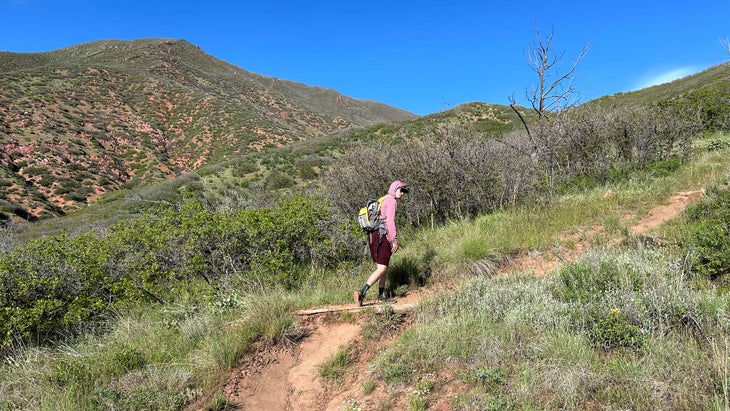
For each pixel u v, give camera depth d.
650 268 4.61
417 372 3.96
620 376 3.18
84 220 24.39
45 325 5.69
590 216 7.72
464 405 3.37
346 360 4.53
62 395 4.03
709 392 2.85
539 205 8.80
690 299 3.83
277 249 6.95
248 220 7.15
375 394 3.88
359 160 10.28
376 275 5.45
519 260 6.53
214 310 5.63
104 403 3.85
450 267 6.38
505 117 37.44
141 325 5.59
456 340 4.19
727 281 4.34
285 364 4.70
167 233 7.49
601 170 10.32
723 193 6.61
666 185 8.80
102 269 6.85
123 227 8.42
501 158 9.64
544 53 11.20
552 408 3.08
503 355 3.81
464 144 9.52
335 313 5.37
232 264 6.82
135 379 4.25
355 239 7.55
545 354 3.64
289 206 7.88
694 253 4.82
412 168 9.48
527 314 4.32
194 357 4.57
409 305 5.32
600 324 3.80
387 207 5.48
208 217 7.61
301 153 33.62
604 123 10.90
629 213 7.68
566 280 4.97
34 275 5.99
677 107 11.75
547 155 10.76
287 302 5.65
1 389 4.23
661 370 3.12
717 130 13.93
